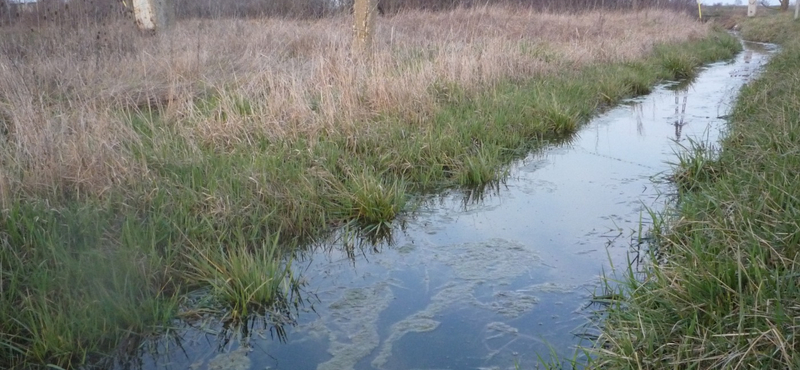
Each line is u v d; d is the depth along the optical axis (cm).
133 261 398
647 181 601
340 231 497
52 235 412
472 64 909
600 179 612
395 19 1527
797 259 346
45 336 337
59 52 878
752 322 306
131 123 588
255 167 546
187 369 338
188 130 613
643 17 2025
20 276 379
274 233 479
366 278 430
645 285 372
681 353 303
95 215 441
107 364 340
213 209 480
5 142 525
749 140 597
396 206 527
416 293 410
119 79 782
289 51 1041
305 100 694
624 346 315
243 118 643
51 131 517
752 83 1004
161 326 367
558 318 375
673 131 796
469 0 1930
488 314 383
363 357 346
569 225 504
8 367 329
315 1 1703
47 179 471
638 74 1125
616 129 812
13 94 643
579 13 2050
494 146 669
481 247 469
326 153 601
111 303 366
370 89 738
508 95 851
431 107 748
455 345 354
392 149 632
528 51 1120
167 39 1054
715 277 331
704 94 1053
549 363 333
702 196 488
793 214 388
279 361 344
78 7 1112
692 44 1631
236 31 1162
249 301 390
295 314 387
